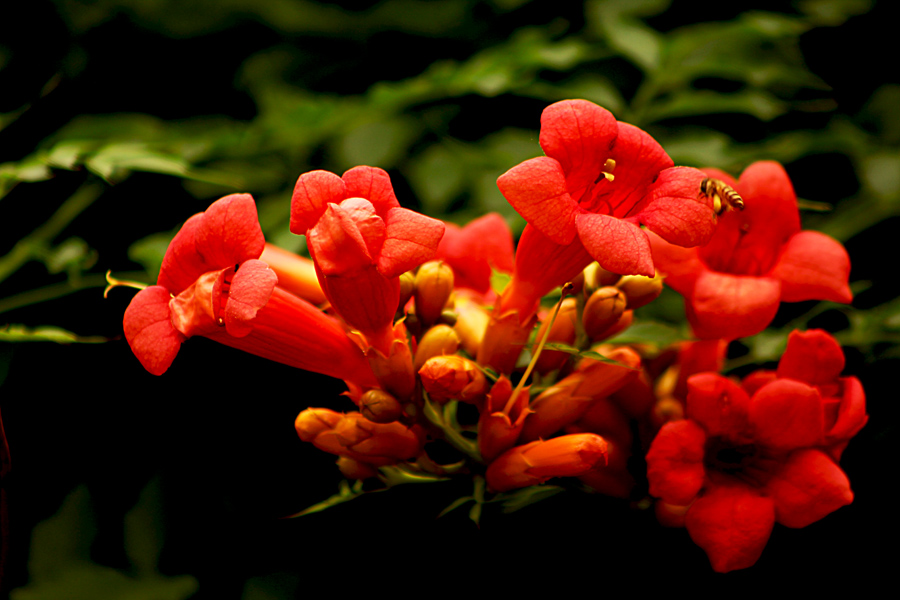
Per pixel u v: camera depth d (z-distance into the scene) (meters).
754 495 0.77
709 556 0.77
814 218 0.89
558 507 0.79
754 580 0.79
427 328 0.79
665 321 0.86
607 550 0.79
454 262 0.82
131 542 0.81
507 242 0.82
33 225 0.88
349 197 0.74
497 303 0.79
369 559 0.80
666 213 0.75
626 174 0.76
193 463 0.83
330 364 0.77
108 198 0.88
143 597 0.80
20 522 0.82
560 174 0.74
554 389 0.78
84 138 0.90
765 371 0.83
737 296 0.78
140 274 0.85
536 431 0.78
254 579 0.80
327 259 0.74
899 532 0.80
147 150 0.88
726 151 0.89
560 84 0.90
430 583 0.79
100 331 0.85
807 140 0.89
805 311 0.87
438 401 0.77
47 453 0.83
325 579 0.80
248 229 0.74
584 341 0.79
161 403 0.84
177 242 0.75
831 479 0.77
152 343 0.74
